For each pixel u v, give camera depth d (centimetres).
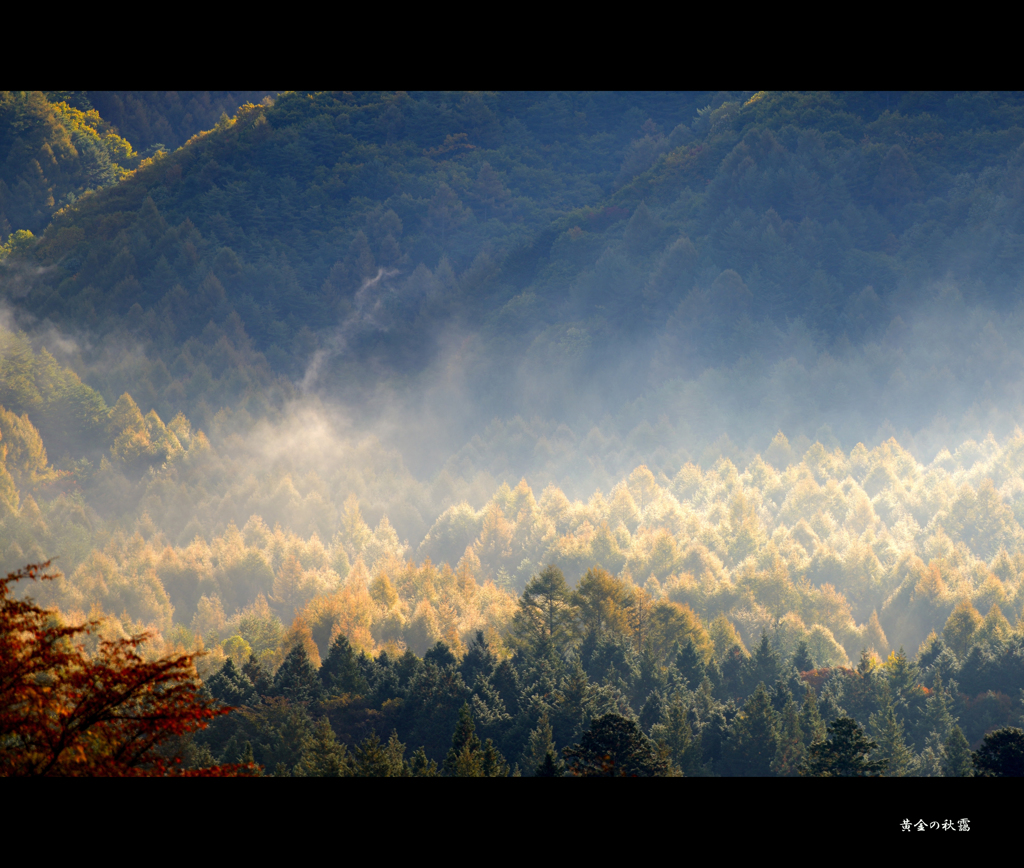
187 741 6003
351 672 8775
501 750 7394
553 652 9662
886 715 7512
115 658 1978
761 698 7194
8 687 1822
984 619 11712
